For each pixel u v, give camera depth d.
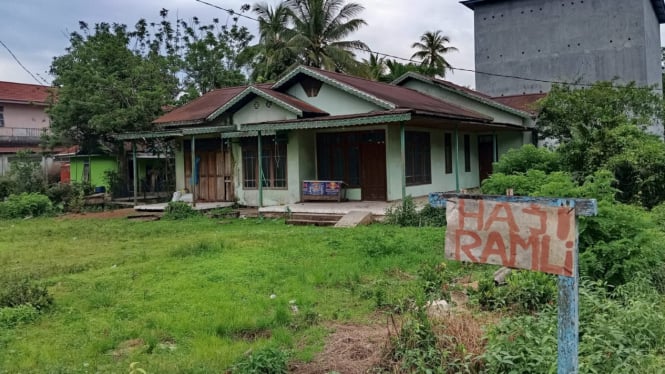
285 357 4.66
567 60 32.28
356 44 33.44
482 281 6.30
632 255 6.28
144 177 26.25
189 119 18.77
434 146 19.62
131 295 7.30
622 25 30.42
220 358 4.89
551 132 19.61
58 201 22.05
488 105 21.91
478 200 3.49
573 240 3.13
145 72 25.44
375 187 16.98
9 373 4.73
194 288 7.52
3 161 30.56
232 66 33.62
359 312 6.19
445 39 41.16
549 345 4.06
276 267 8.69
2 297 6.80
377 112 15.02
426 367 4.18
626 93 17.88
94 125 22.64
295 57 32.53
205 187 19.56
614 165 13.24
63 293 7.59
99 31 28.97
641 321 4.59
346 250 10.05
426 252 9.52
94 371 4.74
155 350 5.21
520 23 33.94
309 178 17.73
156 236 13.36
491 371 3.90
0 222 17.70
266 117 17.61
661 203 11.84
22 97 33.50
